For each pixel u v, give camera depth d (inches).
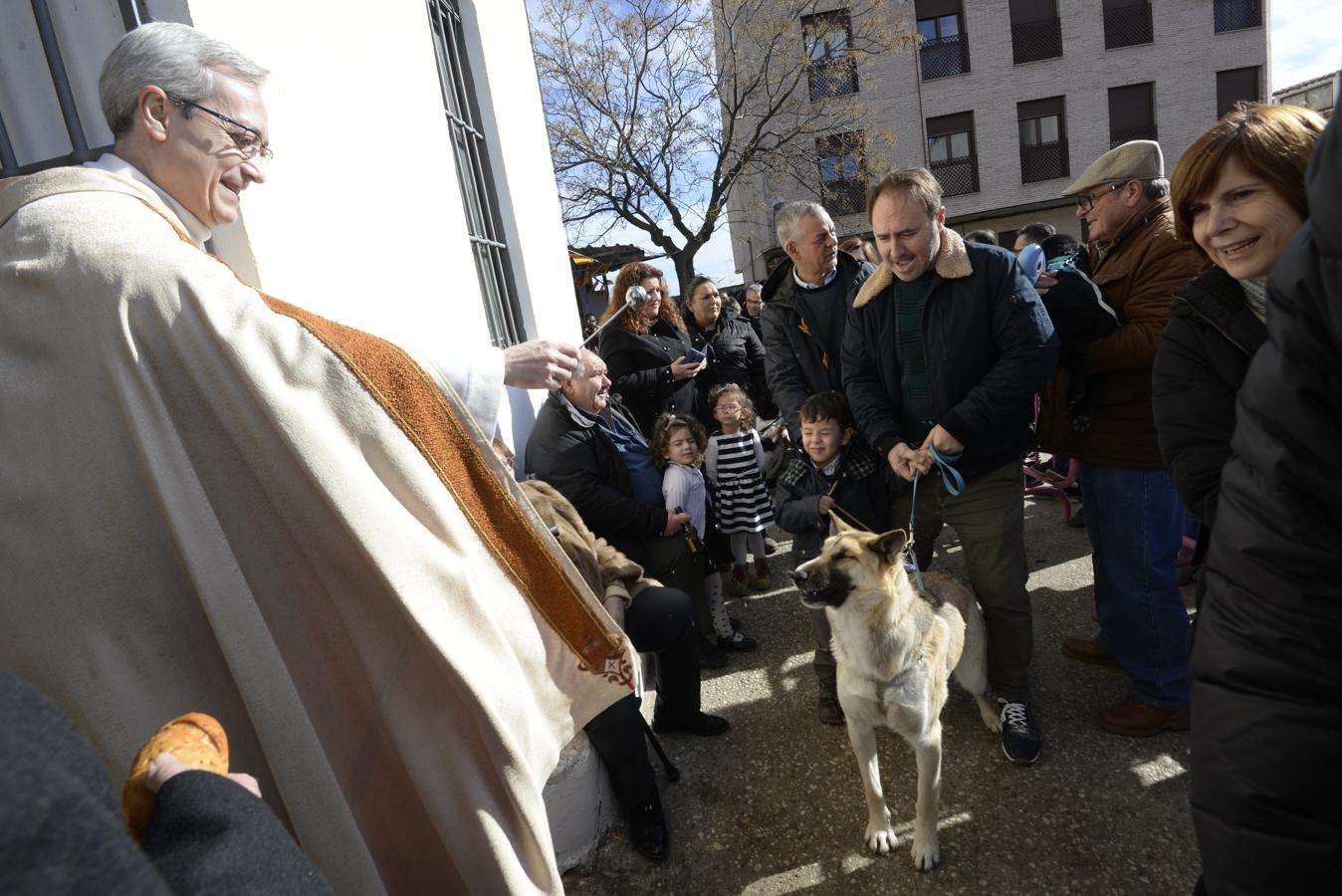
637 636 97.5
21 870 15.1
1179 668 96.6
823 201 713.6
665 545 125.4
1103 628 109.7
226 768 30.6
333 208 87.3
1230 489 42.4
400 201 106.6
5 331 42.3
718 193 661.9
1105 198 98.5
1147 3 716.0
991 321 93.5
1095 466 99.0
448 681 48.3
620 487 124.6
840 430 111.7
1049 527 177.3
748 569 180.5
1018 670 98.8
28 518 42.1
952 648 90.9
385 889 49.3
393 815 53.1
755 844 88.0
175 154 51.2
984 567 98.7
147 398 42.8
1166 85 729.0
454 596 48.9
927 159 751.7
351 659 50.0
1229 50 720.3
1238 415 42.2
